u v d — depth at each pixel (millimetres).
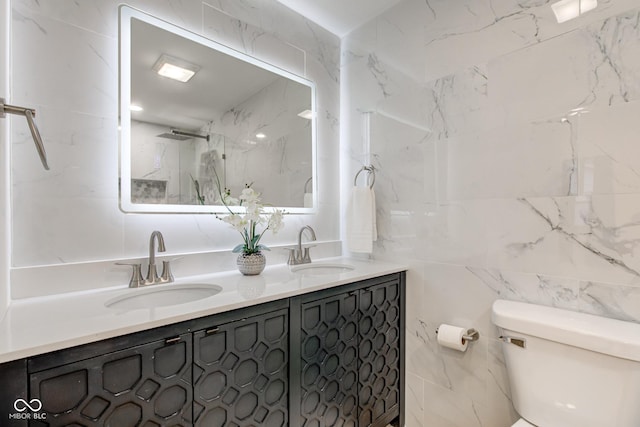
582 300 1154
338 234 2119
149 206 1304
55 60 1097
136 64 1279
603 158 1106
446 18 1564
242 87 1629
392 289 1638
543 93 1244
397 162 1789
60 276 1079
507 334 1183
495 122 1384
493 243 1391
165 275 1265
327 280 1325
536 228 1267
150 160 1313
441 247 1576
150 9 1321
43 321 803
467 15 1483
